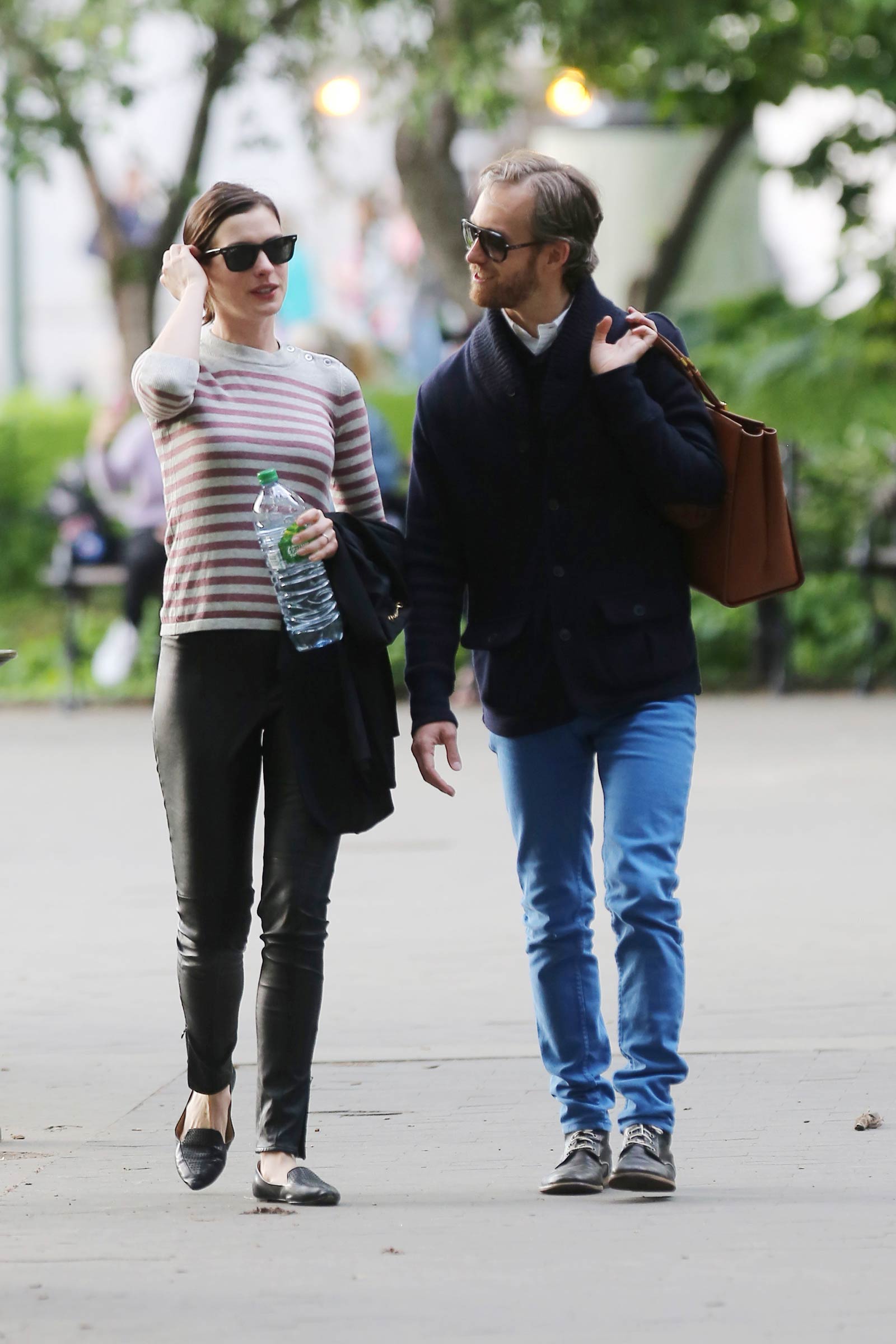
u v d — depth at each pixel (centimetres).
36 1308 1328
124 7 5778
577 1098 1623
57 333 13150
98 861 3297
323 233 8375
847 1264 1390
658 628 1622
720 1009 2197
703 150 6262
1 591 7119
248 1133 1822
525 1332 1269
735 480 1622
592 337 1597
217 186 1592
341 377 1636
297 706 1554
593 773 1655
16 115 6022
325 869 1589
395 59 5822
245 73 6109
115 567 5859
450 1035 2125
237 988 1628
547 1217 1526
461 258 6097
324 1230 1503
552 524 1608
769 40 5903
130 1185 1652
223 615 1558
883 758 4284
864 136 6053
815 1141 1719
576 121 6756
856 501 6097
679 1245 1444
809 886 2898
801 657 6028
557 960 1631
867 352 6444
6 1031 2198
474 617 1656
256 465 1556
